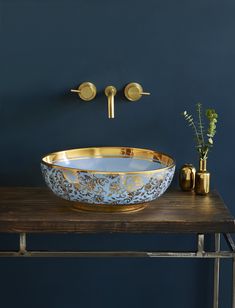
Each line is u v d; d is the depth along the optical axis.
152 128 2.44
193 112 2.42
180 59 2.38
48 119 2.43
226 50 2.38
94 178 1.96
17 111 2.42
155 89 2.40
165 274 2.56
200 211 2.09
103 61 2.38
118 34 2.36
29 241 2.52
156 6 2.34
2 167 2.46
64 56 2.38
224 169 2.47
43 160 2.14
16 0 2.33
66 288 2.57
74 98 2.41
